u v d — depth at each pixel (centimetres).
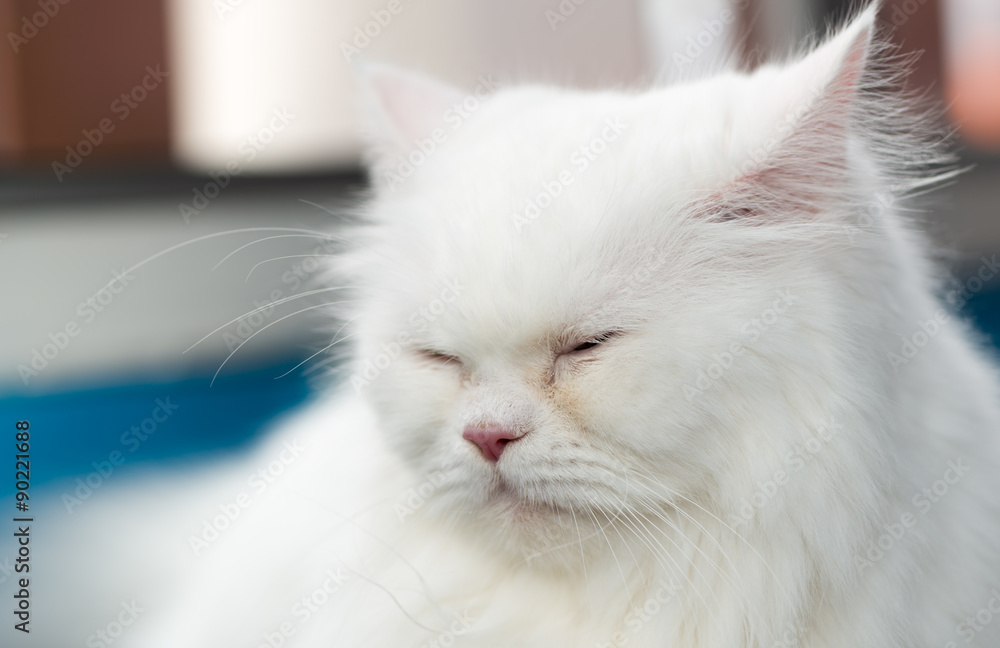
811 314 60
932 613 63
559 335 60
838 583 61
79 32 202
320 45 203
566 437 61
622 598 63
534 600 64
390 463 66
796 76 62
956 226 166
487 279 60
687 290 60
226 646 69
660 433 60
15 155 201
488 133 65
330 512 68
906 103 66
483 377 61
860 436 60
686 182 61
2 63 197
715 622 62
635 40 198
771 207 62
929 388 63
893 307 62
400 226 64
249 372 161
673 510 62
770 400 60
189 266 168
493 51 200
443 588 65
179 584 81
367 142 71
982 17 191
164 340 166
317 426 73
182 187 173
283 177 178
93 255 166
